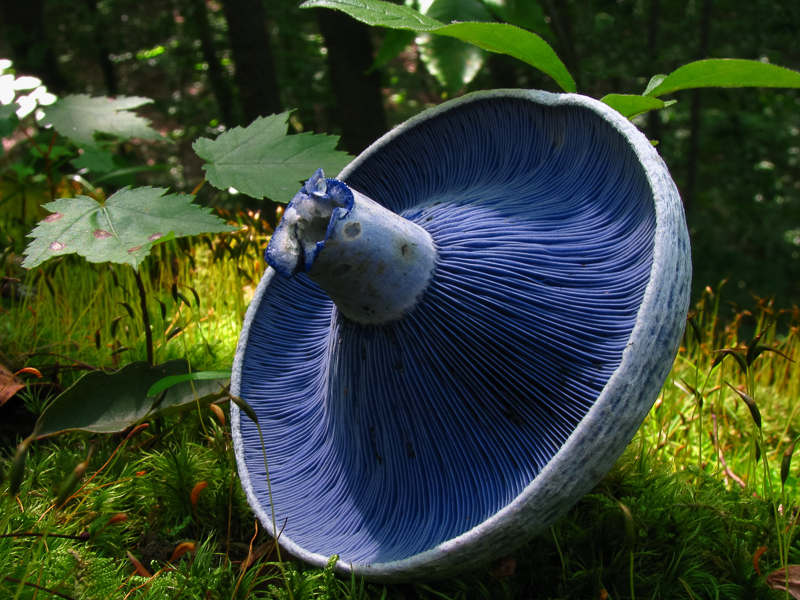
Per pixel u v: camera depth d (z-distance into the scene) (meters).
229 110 0.87
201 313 0.31
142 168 0.40
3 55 1.04
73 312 0.30
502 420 0.17
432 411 0.18
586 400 0.16
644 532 0.20
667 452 0.25
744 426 0.28
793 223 0.81
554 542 0.20
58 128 0.30
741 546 0.20
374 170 0.23
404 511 0.18
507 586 0.19
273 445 0.21
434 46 0.34
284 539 0.19
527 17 0.35
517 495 0.16
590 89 0.65
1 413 0.24
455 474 0.18
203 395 0.22
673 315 0.16
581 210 0.19
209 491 0.22
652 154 0.17
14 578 0.18
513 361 0.17
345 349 0.19
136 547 0.20
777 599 0.19
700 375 0.30
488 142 0.22
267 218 0.48
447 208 0.20
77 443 0.23
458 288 0.18
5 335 0.27
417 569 0.16
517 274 0.18
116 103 0.31
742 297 0.66
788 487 0.24
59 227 0.20
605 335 0.17
